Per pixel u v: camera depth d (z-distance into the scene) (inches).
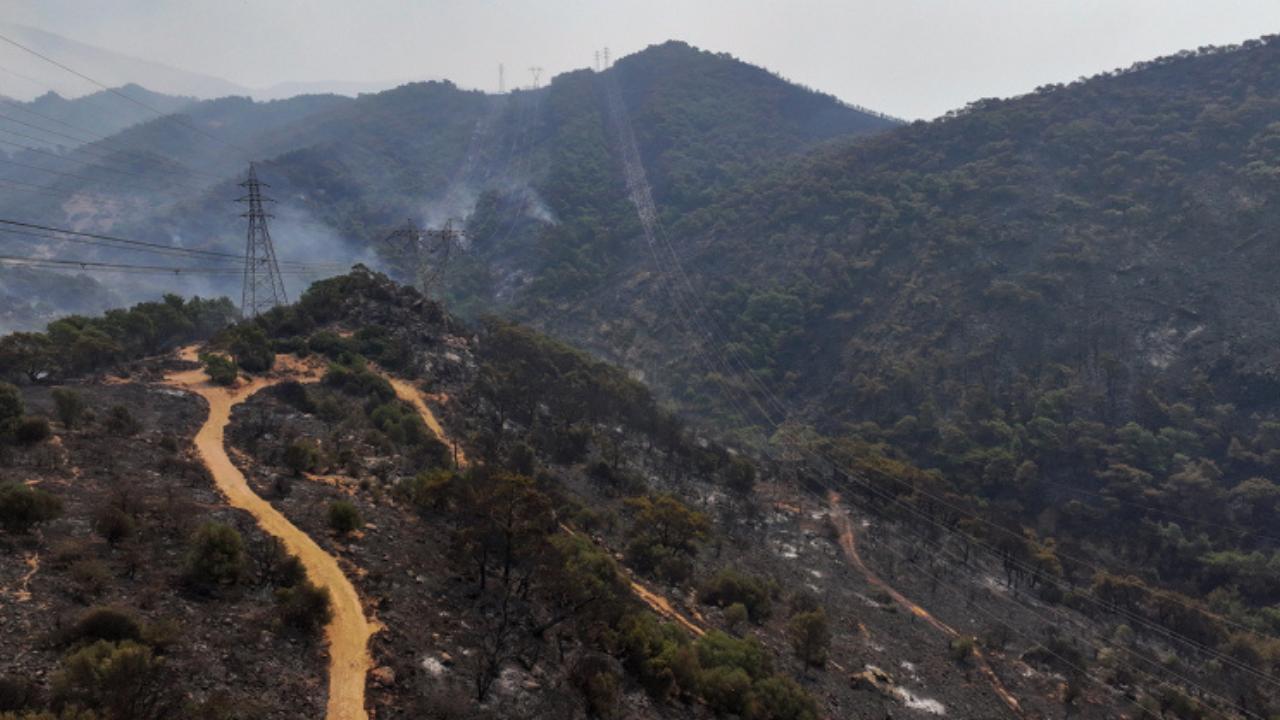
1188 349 6304.1
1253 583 4153.5
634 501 3454.7
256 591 1441.9
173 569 1425.9
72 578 1259.2
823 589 3398.1
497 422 3964.1
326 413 3127.5
